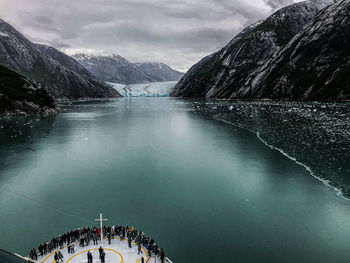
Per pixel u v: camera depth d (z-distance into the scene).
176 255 23.20
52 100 163.75
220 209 31.97
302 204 32.81
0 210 32.47
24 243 25.42
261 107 147.88
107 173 45.81
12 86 148.00
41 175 45.03
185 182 41.00
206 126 94.44
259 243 25.02
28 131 88.94
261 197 35.06
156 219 29.73
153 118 124.69
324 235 26.27
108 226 26.97
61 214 31.22
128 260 20.83
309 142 61.03
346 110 112.94
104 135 81.19
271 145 61.31
